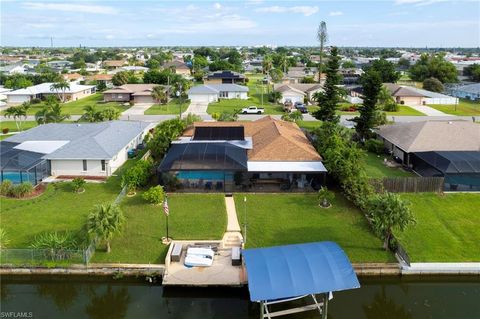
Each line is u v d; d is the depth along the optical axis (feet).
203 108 379.14
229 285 110.63
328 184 176.76
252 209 152.76
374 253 124.88
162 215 146.82
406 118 334.65
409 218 122.01
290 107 366.22
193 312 106.01
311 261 101.30
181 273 115.03
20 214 148.25
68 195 165.78
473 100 438.40
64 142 204.03
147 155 208.85
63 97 426.92
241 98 442.09
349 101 407.64
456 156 180.34
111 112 288.51
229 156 171.73
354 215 148.66
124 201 158.92
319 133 224.94
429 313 105.29
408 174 191.01
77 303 110.73
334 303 109.50
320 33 530.27
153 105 397.39
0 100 406.41
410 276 118.93
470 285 117.91
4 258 119.34
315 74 629.51
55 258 119.14
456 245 130.93
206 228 137.80
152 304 109.60
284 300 104.88
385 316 104.32
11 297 113.50
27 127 298.97
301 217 147.02
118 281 116.47
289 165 174.70
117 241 129.39
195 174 168.45
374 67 543.39
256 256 103.65
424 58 643.04
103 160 186.80
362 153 184.03
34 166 175.42
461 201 161.48
